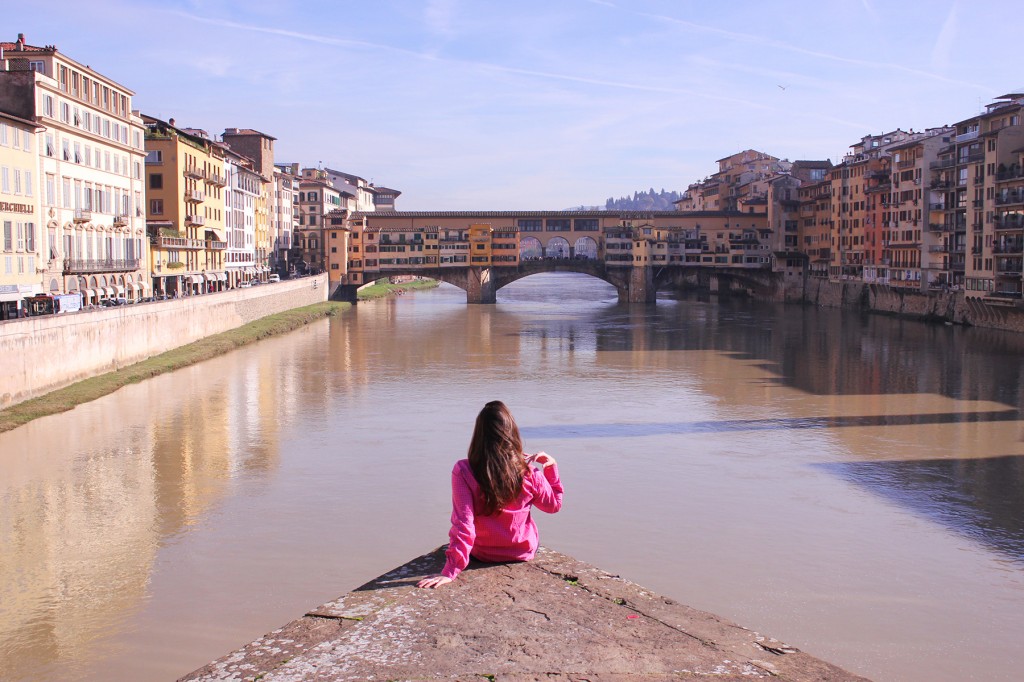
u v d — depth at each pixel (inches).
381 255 6092.5
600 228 6633.9
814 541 1261.1
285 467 1632.6
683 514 1376.7
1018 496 1480.1
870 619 1010.7
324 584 1095.6
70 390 2215.8
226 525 1310.3
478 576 308.2
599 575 310.5
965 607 1045.8
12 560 1166.3
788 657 254.7
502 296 7091.5
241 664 248.5
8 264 2363.4
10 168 2370.8
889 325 4379.9
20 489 1480.1
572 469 1640.0
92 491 1469.0
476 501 318.7
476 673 241.6
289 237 6811.0
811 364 3031.5
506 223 6599.4
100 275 3029.0
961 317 4259.4
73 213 2795.3
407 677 239.3
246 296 4023.1
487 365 3016.7
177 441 1817.2
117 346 2583.7
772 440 1884.8
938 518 1366.9
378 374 2787.9
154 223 3841.0
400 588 297.1
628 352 3380.9
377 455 1727.4
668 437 1914.4
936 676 882.8
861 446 1830.7
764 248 6432.1
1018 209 3671.3
